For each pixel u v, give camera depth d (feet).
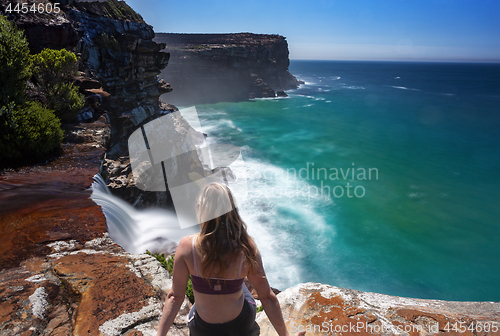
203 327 6.05
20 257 12.19
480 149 139.03
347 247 61.26
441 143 148.15
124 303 9.41
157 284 10.53
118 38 78.13
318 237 63.31
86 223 15.76
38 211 16.88
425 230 69.72
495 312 10.13
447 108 254.27
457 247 63.72
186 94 256.73
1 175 23.18
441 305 10.65
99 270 11.21
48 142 28.30
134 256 12.52
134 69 82.33
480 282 54.29
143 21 105.81
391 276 54.80
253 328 7.95
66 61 38.22
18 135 26.23
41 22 43.88
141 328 8.51
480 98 325.01
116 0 94.22
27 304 9.17
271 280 51.21
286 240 61.52
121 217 22.94
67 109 38.37
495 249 63.62
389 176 103.19
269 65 324.80
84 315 8.75
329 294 11.07
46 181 22.54
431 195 88.89
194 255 5.60
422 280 54.39
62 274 10.82
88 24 74.69
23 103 28.86
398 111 235.81
